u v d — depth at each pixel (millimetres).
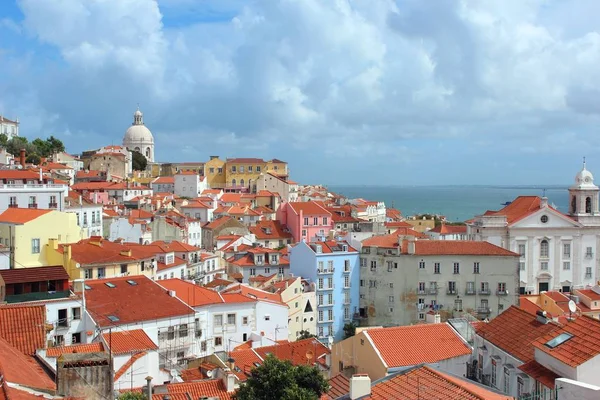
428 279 124625
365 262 131000
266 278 131125
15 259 90750
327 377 63594
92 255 94438
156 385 55719
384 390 37281
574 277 149250
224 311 91250
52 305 71500
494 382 48875
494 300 123750
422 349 54844
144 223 156875
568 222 149125
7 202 120375
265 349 79062
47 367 38656
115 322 74312
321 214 187375
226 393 54594
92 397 31016
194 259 134500
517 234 147875
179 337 81750
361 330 57812
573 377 36969
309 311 123750
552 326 46062
